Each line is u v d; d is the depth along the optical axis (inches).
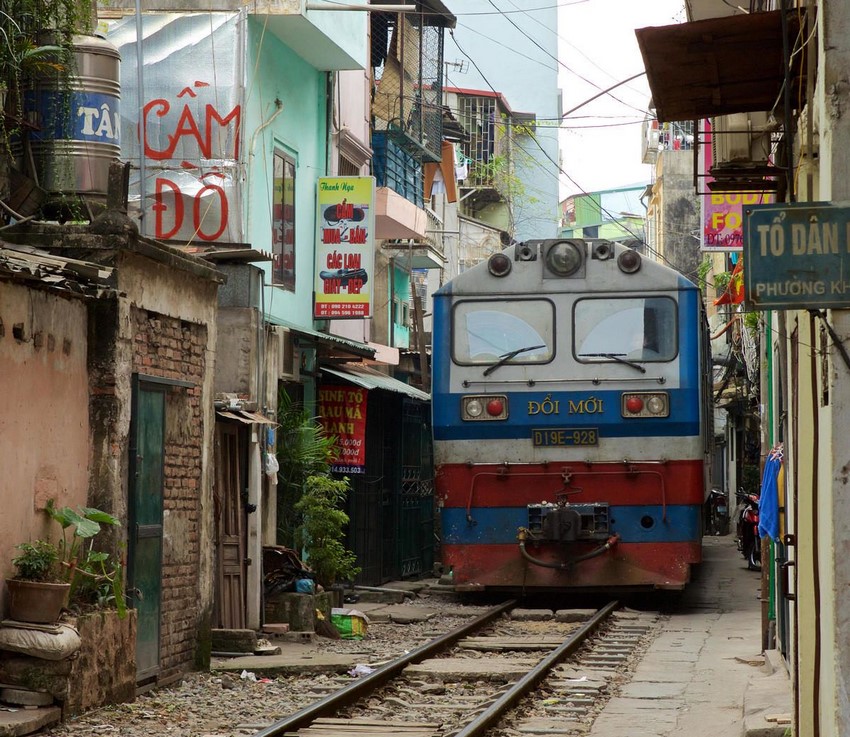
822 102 237.3
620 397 706.2
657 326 713.0
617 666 519.5
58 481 390.0
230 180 689.6
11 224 422.6
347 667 489.7
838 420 228.5
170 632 456.8
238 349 618.8
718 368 1688.0
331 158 884.6
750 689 431.8
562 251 724.7
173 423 465.4
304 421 704.4
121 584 399.9
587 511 699.4
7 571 361.1
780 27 271.7
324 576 681.6
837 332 230.8
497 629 648.4
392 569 918.4
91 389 411.5
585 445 708.0
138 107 657.0
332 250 813.9
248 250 606.2
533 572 709.3
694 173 359.6
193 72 698.8
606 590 726.5
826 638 243.8
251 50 727.7
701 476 706.2
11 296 360.8
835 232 231.9
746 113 351.6
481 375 721.6
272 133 764.0
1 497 357.7
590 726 392.5
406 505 959.6
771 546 529.0
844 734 224.8
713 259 1676.9
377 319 1074.1
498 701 407.8
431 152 1131.3
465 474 719.7
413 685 470.9
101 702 386.3
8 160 446.3
